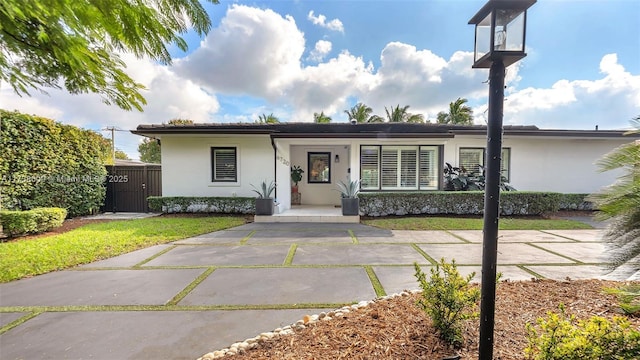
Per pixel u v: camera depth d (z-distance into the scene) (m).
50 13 1.96
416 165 10.59
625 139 11.27
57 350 2.55
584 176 11.80
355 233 7.64
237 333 2.83
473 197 9.99
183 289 3.93
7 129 7.52
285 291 3.87
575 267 4.85
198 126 10.95
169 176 11.02
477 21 1.96
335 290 3.89
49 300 3.58
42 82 2.91
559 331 1.71
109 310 3.32
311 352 2.24
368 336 2.42
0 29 2.14
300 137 9.74
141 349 2.57
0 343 2.66
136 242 6.39
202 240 6.81
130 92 3.06
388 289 3.92
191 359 2.42
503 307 2.94
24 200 7.98
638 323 2.52
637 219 2.25
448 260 5.28
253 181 11.07
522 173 11.66
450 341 2.24
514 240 6.85
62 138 9.15
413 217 9.75
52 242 6.23
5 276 4.30
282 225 8.75
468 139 11.39
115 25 2.09
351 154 10.44
